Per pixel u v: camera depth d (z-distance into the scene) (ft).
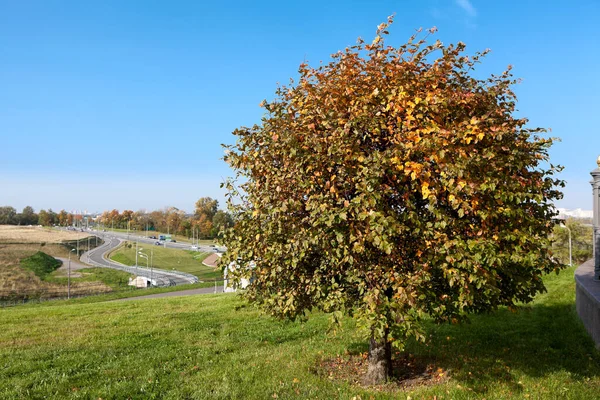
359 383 24.53
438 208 19.42
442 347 31.30
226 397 22.68
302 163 20.26
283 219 20.93
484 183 18.12
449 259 18.01
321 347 32.32
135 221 625.82
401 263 20.26
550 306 44.73
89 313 50.72
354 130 19.62
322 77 22.81
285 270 22.27
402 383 24.36
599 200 41.57
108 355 31.30
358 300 21.62
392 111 20.70
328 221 18.72
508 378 23.95
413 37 21.70
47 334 38.22
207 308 51.52
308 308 23.62
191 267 314.35
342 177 20.13
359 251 18.43
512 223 19.95
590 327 33.53
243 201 24.45
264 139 22.66
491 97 21.63
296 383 24.26
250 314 46.03
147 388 24.36
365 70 22.07
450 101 20.25
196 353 31.76
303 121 21.68
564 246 153.38
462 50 21.62
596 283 38.50
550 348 30.14
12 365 28.78
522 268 21.40
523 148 20.54
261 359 29.50
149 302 60.23
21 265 270.26
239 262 24.22
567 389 21.83
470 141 19.54
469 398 21.04
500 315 41.29
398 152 18.48
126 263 331.36
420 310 18.88
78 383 25.30
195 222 455.63
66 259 331.77
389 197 20.40
